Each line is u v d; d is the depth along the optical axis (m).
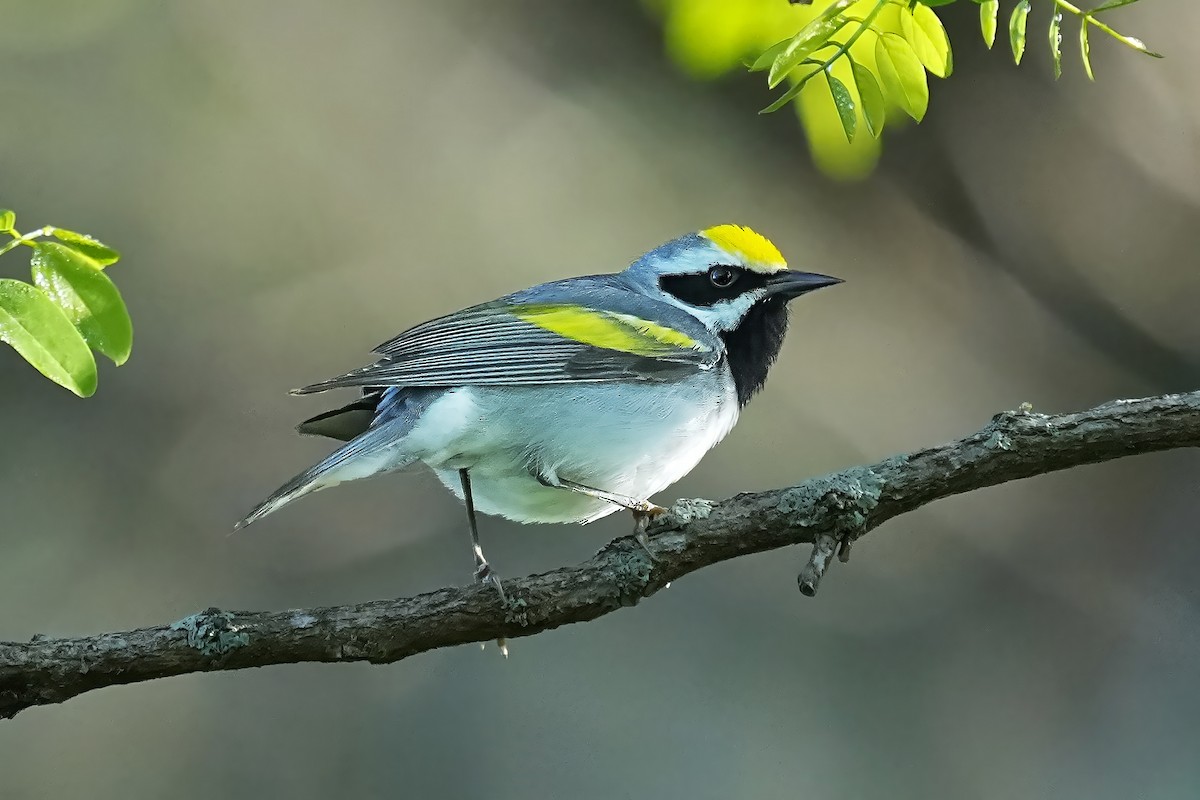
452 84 15.79
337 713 12.62
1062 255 14.70
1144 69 14.52
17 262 14.12
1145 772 12.53
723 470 13.90
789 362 14.44
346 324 14.70
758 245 9.25
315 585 13.48
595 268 14.91
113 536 13.49
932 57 6.71
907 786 12.48
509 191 15.34
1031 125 14.70
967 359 14.51
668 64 15.30
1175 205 14.54
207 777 12.28
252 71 15.62
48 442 13.59
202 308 14.54
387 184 15.38
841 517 6.79
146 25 15.50
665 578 6.89
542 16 15.78
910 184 14.90
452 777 12.31
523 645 12.88
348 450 7.87
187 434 14.03
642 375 8.32
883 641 13.11
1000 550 13.56
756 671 12.88
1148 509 13.59
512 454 8.12
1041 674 13.08
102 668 6.30
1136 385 14.24
